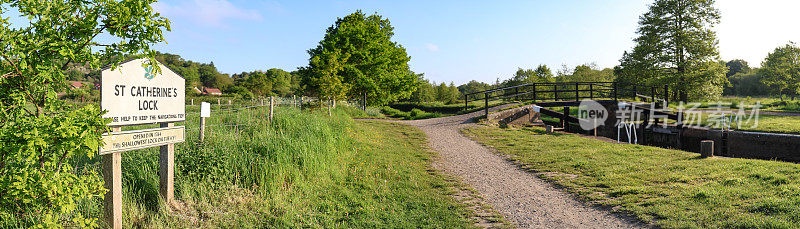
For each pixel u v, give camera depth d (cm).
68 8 414
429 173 1088
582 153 1300
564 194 856
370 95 3559
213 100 3712
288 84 10731
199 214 633
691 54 3684
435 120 2420
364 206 735
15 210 462
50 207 422
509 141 1655
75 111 397
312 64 3316
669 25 3812
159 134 635
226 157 823
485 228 649
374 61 3231
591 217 691
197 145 884
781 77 4503
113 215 538
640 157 1186
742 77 6756
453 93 7306
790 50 4419
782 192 688
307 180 866
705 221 598
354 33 3167
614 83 2383
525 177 1039
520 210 753
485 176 1058
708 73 3475
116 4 418
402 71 3628
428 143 1634
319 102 1972
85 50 420
